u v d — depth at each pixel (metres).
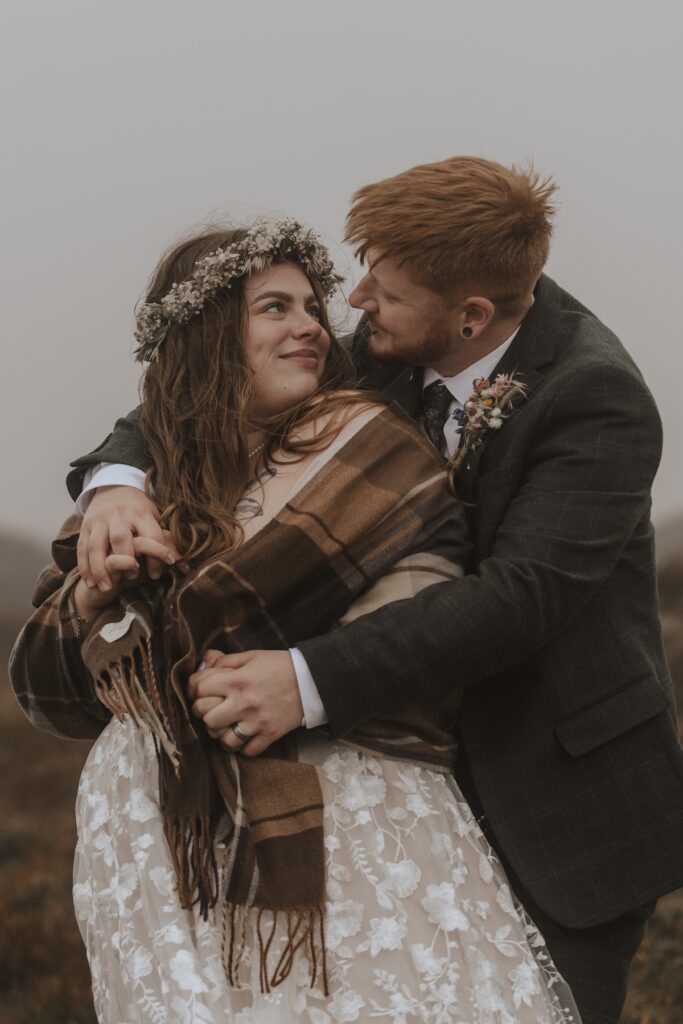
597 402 2.66
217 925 2.36
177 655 2.43
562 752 2.67
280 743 2.44
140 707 2.38
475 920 2.44
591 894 2.61
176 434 2.70
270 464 2.65
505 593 2.47
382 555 2.51
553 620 2.53
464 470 2.73
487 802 2.66
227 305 2.74
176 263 2.88
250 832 2.33
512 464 2.67
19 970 6.78
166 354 2.80
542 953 2.51
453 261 2.64
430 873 2.40
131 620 2.46
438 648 2.41
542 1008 2.41
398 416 2.70
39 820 10.45
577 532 2.56
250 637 2.46
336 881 2.34
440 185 2.66
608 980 2.63
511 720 2.70
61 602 2.65
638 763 2.69
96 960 2.51
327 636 2.41
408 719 2.52
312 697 2.37
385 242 2.67
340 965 2.29
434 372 2.85
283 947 2.31
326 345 2.80
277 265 2.78
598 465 2.62
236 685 2.35
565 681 2.68
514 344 2.79
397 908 2.34
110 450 2.83
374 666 2.38
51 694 2.72
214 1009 2.28
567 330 2.84
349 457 2.57
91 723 2.79
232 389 2.68
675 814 2.67
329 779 2.42
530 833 2.65
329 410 2.69
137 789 2.49
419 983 2.29
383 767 2.46
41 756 12.74
